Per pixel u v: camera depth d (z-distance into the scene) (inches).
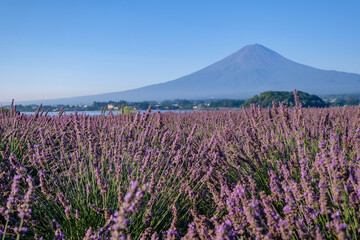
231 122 221.3
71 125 224.7
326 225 78.2
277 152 148.6
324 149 91.4
